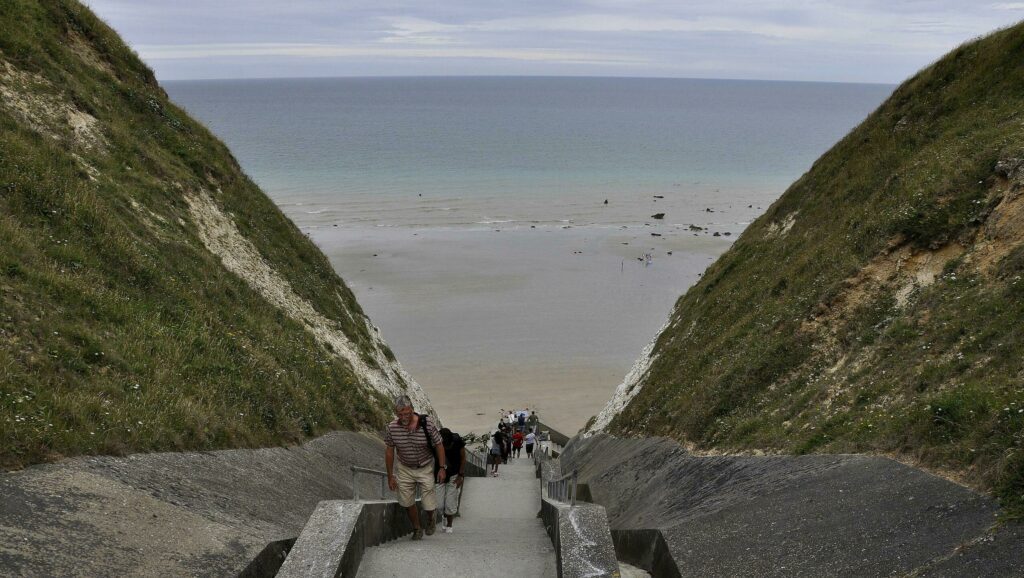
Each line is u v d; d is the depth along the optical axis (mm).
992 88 18688
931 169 16062
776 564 7078
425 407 25812
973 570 5543
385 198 90938
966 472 7059
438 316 47594
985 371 8953
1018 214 12320
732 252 25734
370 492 13680
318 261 26062
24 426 7715
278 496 10258
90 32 23672
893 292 13891
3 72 18375
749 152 154500
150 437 9492
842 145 23375
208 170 23688
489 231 72750
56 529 6305
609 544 6516
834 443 9664
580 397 37688
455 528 11000
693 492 11570
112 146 19656
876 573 6152
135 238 15836
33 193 13852
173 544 6855
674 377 19750
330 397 17203
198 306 15312
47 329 10383
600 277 56969
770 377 14500
